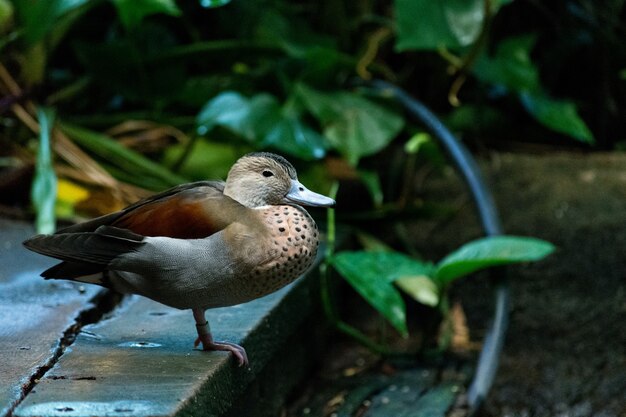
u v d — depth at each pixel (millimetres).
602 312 7766
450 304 8125
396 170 9391
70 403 4039
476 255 6641
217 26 10039
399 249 8820
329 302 7195
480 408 6664
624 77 9805
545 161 9414
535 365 7422
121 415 3900
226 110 8273
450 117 10172
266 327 5590
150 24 9281
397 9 8445
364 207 9055
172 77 9125
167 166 8734
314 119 8922
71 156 8258
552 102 9586
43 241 4477
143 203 4691
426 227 8859
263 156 4715
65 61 10359
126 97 9086
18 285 6082
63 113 9273
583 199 8727
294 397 6789
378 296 6555
